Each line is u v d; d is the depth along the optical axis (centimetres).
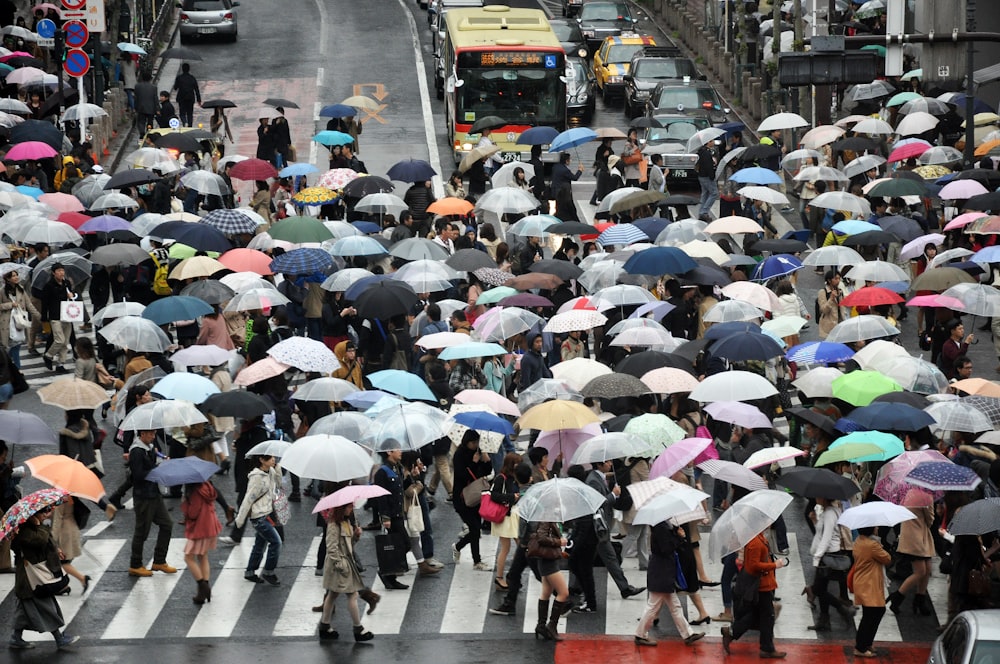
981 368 9156
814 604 6188
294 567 6588
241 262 8906
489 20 14950
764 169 10825
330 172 11225
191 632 5919
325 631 5847
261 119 13750
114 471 7719
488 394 6944
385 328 8156
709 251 9175
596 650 5728
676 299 8375
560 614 5819
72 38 13800
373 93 18175
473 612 6112
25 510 5553
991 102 16400
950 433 7369
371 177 10688
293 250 8869
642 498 5672
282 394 7300
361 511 7281
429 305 8125
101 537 6912
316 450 5869
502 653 5700
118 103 16425
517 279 8531
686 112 14688
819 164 12062
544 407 6359
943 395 6838
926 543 5956
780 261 8844
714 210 12812
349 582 5734
